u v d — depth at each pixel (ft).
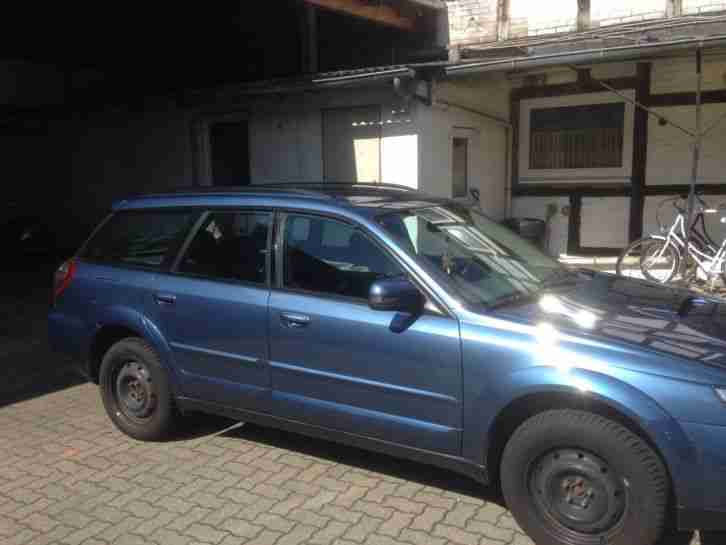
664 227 31.94
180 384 14.38
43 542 11.34
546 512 10.55
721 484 9.32
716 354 10.08
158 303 14.44
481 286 12.09
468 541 11.05
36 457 14.58
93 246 16.26
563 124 34.83
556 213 35.60
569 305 11.92
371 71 28.78
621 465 9.84
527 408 10.86
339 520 11.76
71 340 15.94
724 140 31.63
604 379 9.94
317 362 12.45
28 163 45.21
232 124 36.14
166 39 39.91
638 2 31.50
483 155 34.37
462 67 27.61
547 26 33.60
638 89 32.73
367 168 31.37
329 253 12.75
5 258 42.37
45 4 33.06
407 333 11.47
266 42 39.34
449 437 11.29
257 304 13.09
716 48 24.14
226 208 14.23
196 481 13.32
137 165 39.81
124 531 11.61
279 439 15.23
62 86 44.11
